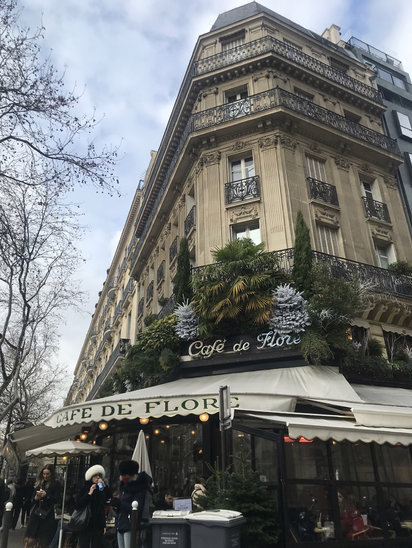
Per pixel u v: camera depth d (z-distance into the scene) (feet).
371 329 44.32
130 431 37.76
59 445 35.35
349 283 39.14
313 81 60.34
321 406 29.37
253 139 52.21
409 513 23.35
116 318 111.24
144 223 86.74
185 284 45.42
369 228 52.75
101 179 31.48
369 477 23.56
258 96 54.08
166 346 41.88
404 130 68.69
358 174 56.75
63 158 30.27
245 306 38.70
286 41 64.13
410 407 32.24
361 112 64.85
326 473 22.71
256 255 40.24
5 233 34.06
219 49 63.67
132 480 19.60
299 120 52.31
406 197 60.75
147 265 82.94
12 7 27.32
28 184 30.04
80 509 19.86
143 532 19.48
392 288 46.93
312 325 36.76
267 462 24.12
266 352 37.63
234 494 20.22
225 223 48.62
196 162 55.26
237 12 72.84
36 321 51.42
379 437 21.47
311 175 52.54
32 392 99.50
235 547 16.57
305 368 35.76
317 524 20.94
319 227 49.37
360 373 39.14
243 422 26.89
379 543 21.72
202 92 59.57
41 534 24.02
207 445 33.78
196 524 16.88
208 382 36.50
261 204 47.85
